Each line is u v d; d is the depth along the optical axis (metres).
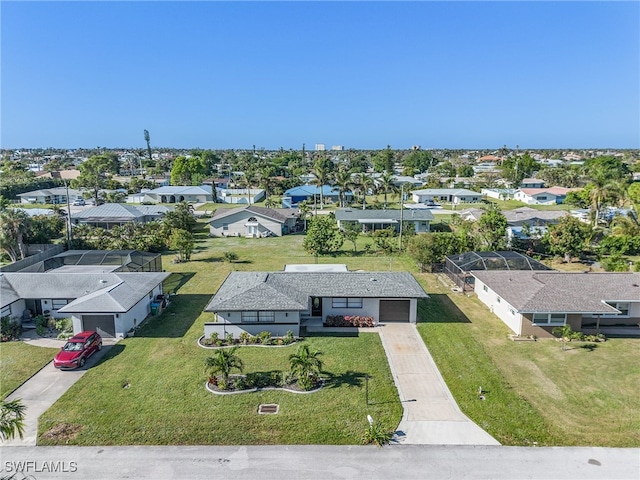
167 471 17.50
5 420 15.80
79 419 20.81
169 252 58.50
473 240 50.19
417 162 197.25
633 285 32.69
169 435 19.62
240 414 21.19
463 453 18.52
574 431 20.02
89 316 29.91
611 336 30.58
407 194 112.12
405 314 33.09
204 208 98.25
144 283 35.16
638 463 17.92
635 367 26.14
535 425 20.44
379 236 66.62
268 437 19.52
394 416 21.06
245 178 106.31
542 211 72.69
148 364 26.31
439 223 78.00
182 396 22.77
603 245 54.84
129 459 18.16
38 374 25.14
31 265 42.78
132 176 163.25
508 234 56.81
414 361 26.83
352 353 27.84
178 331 31.36
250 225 69.62
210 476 17.22
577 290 32.12
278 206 96.44
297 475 17.27
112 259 43.50
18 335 30.38
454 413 21.38
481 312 35.38
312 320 33.31
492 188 120.94
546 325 30.31
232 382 23.73
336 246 57.03
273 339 29.34
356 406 21.88
